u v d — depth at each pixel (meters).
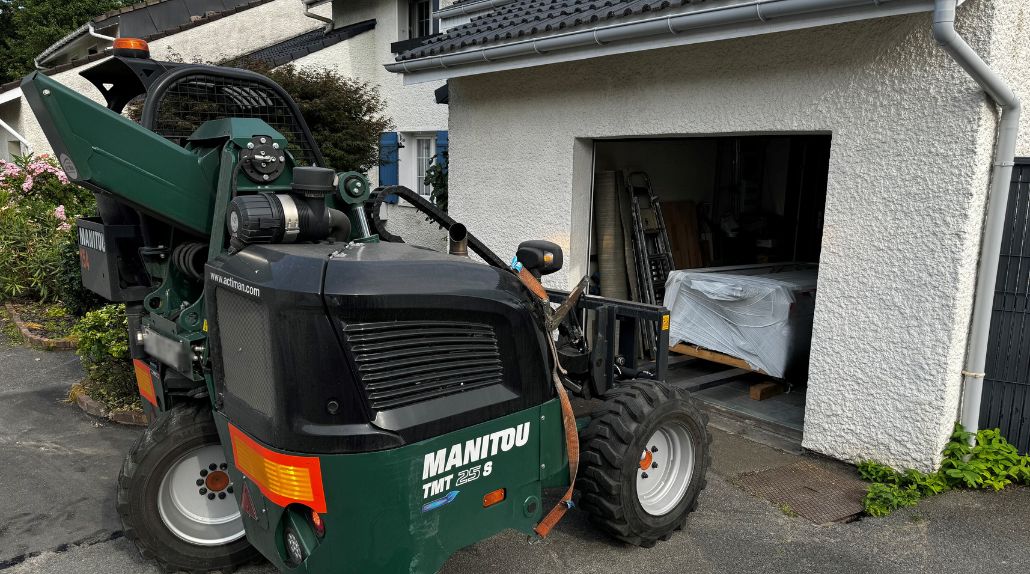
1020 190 4.05
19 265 8.64
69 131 2.88
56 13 27.67
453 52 6.04
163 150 3.12
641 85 5.30
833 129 4.30
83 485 4.23
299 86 8.80
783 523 3.85
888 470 4.24
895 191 4.09
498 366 2.80
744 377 6.32
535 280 3.17
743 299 5.81
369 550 2.50
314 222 2.76
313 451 2.38
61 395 5.80
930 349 4.03
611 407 3.51
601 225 7.07
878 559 3.50
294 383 2.37
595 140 6.04
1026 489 4.19
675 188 7.93
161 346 3.32
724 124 4.82
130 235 3.52
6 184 10.73
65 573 3.33
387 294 2.42
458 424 2.63
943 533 3.73
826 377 4.52
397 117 11.59
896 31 3.97
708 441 3.81
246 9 14.52
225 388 2.81
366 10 12.27
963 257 3.87
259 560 3.44
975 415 4.21
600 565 3.46
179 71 3.57
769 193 8.70
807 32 4.33
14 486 4.21
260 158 3.06
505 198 6.62
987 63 3.76
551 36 5.15
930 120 3.91
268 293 2.38
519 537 3.72
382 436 2.43
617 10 4.69
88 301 7.70
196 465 3.31
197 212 3.23
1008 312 4.21
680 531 3.77
